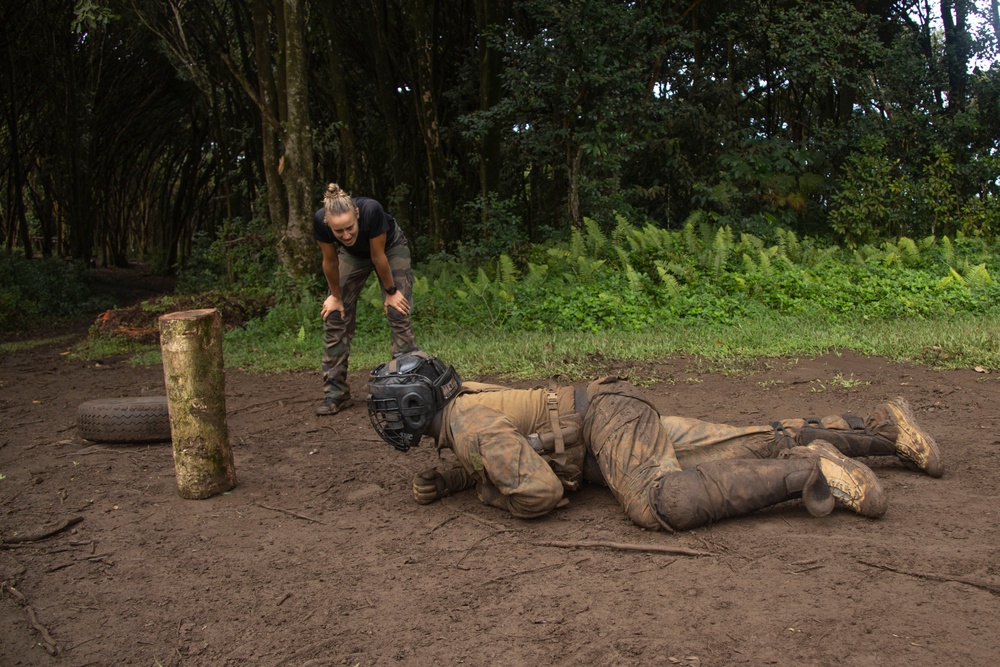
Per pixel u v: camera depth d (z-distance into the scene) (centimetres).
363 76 2358
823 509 344
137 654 287
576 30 1341
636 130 1584
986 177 1719
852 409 567
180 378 444
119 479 496
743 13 1692
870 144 1666
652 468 358
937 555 317
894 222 1675
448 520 396
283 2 1259
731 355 783
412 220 2342
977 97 1828
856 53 1770
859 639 260
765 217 1598
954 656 247
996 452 450
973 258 1282
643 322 970
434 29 1875
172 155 4106
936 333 816
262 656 280
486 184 1600
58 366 1059
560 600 302
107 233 4175
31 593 340
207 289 1805
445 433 386
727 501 346
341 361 659
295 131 1273
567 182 1603
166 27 1653
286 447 563
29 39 2417
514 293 1113
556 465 381
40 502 459
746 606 286
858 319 970
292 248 1282
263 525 408
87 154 2747
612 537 356
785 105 2161
